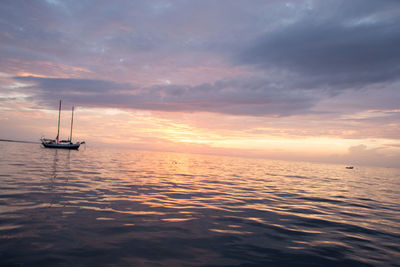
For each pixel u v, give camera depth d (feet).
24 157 91.45
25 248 14.85
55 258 13.85
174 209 26.84
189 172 76.54
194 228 20.89
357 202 37.96
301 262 15.40
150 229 19.86
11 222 19.15
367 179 95.71
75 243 16.11
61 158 99.91
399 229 23.84
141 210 25.41
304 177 82.69
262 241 18.78
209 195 37.01
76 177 46.01
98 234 17.98
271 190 46.16
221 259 15.20
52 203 25.63
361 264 15.55
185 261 14.57
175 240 17.88
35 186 34.19
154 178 53.72
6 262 13.08
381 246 18.89
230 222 23.30
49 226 18.85
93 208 24.82
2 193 28.66
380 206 35.63
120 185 40.32
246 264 14.73
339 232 22.00
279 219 25.35
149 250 15.81
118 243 16.60
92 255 14.56
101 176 50.03
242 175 77.15
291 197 39.42
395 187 67.00
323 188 54.08
